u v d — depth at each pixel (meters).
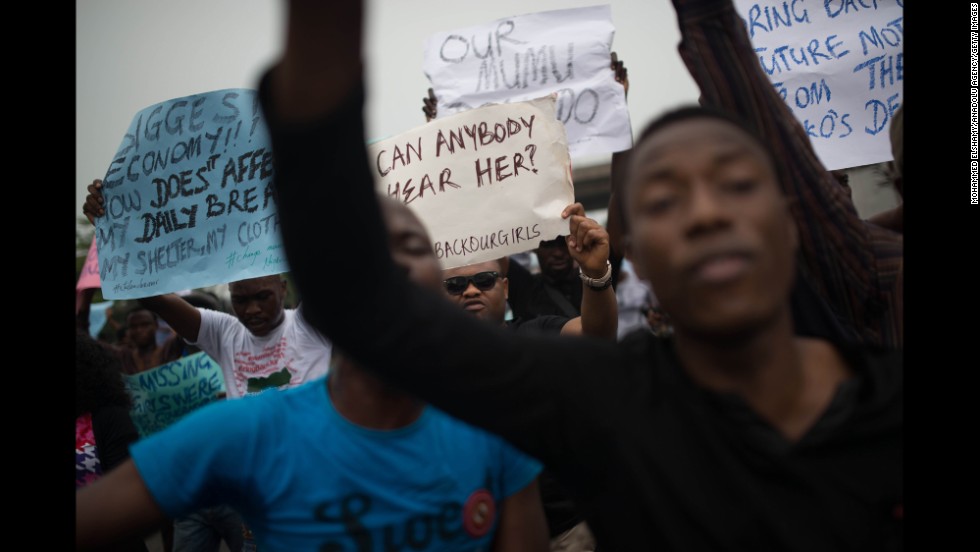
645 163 1.00
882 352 1.07
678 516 0.96
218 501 1.47
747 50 1.72
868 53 3.32
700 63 1.74
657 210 0.98
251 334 3.73
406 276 1.03
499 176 3.25
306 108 0.85
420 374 1.01
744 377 1.00
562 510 2.72
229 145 3.47
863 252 1.78
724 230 0.95
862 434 0.97
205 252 3.47
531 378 1.03
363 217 0.90
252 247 3.42
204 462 1.42
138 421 4.48
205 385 4.45
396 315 0.98
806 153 1.76
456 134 3.30
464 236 3.24
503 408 1.03
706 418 0.98
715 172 0.97
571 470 1.05
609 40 3.67
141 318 5.62
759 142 1.02
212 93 3.52
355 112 0.86
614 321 2.90
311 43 0.81
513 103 3.26
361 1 0.81
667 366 1.04
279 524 1.43
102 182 3.66
